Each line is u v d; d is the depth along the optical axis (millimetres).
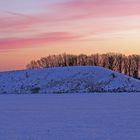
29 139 18172
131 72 126188
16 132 20406
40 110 33938
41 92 83750
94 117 27344
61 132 20250
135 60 125125
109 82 86500
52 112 31766
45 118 27203
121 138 18109
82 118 26812
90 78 90562
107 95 61281
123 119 25844
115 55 128375
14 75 103625
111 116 27844
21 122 24938
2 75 105812
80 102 44094
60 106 38438
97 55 130875
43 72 101812
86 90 82312
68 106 38250
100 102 43469
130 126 22266
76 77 92688
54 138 18391
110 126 22375
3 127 22500
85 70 96875
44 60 135125
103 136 18766
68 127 22188
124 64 126812
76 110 33312
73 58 132500
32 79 97062
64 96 60875
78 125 23031
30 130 21125
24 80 97375
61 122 24656
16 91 88562
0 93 86125
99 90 81562
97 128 21609
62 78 93750
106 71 94562
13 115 29625
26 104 42375
